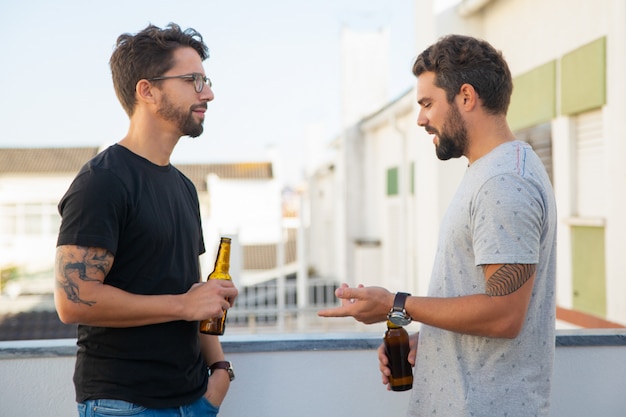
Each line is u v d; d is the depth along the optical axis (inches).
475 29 269.4
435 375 73.3
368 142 582.9
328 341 96.2
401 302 70.2
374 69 590.9
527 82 240.8
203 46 78.9
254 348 95.3
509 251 64.3
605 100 186.5
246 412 95.6
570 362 97.5
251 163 1192.2
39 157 1026.1
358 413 97.0
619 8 175.8
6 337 475.5
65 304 66.7
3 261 908.6
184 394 73.8
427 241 268.5
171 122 74.9
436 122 72.6
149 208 71.7
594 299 197.9
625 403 97.8
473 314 66.0
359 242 553.0
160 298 69.4
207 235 454.9
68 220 67.4
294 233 1144.2
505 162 67.4
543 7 225.9
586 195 206.7
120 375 70.0
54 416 91.7
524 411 68.9
